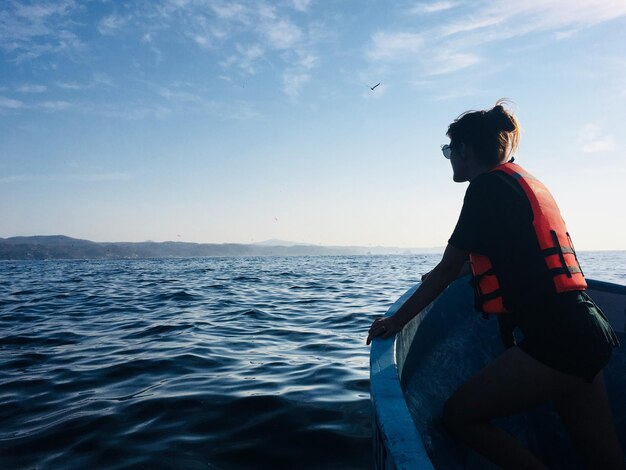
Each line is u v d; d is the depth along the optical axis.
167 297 12.56
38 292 14.62
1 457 2.89
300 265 48.56
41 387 4.27
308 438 3.10
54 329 7.40
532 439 2.14
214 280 21.00
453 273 1.67
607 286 2.46
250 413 3.51
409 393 1.96
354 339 6.43
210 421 3.38
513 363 1.44
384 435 1.27
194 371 4.70
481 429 1.51
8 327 7.66
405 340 2.18
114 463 2.78
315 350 5.72
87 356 5.46
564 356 1.36
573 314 1.38
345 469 2.71
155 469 2.71
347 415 3.46
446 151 1.85
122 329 7.33
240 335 6.72
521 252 1.45
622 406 2.14
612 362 2.29
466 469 1.74
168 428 3.27
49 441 3.09
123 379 4.48
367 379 4.36
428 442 1.66
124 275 26.80
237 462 2.79
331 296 12.75
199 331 7.03
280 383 4.24
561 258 1.44
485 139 1.69
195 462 2.79
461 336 2.47
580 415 1.50
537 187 1.54
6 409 3.71
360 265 46.66
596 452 1.50
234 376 4.49
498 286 1.50
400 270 32.53
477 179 1.58
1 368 4.96
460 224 1.58
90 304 11.02
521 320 1.44
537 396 1.42
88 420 3.42
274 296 12.79
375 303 10.89
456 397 1.54
